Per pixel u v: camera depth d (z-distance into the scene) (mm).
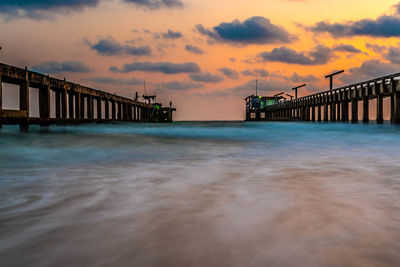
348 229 2156
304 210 2604
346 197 3043
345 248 1851
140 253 1796
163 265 1657
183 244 1918
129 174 4398
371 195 3123
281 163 5516
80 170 4762
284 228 2182
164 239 1993
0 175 4301
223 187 3523
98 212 2562
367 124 26953
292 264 1664
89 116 28516
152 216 2457
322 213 2521
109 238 2010
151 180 3949
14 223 2285
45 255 1771
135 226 2229
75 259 1723
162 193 3232
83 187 3520
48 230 2146
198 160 5984
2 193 3219
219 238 2008
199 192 3273
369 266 1640
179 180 3939
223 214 2506
